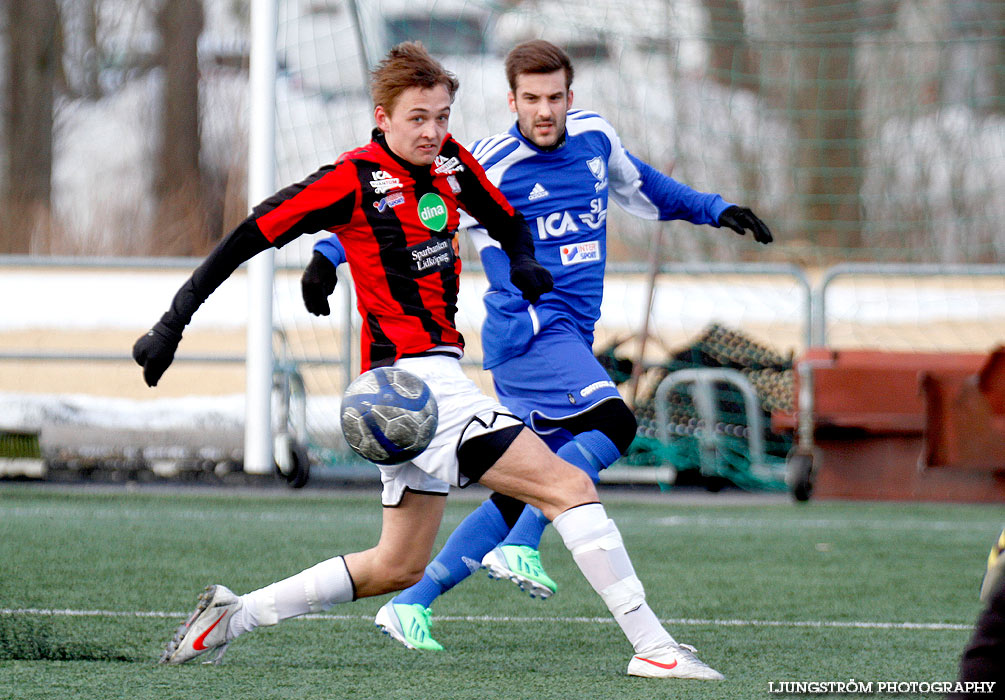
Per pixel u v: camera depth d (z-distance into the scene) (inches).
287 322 1342.3
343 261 515.8
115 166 2748.5
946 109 2150.6
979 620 248.7
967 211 2158.0
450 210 482.6
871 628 610.5
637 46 1849.2
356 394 451.5
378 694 450.3
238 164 2196.1
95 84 2817.4
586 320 649.6
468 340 1489.9
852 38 2096.5
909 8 2100.1
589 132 651.5
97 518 1020.5
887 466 1241.4
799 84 2129.7
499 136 642.2
